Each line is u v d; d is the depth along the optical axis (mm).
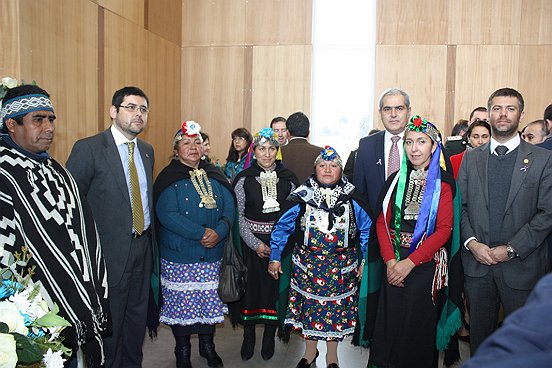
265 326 3607
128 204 2854
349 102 7250
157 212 3223
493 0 6789
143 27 6020
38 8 3957
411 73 6957
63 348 1690
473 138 3871
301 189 3121
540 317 670
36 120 2135
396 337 2746
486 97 6855
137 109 2887
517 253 2701
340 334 3086
